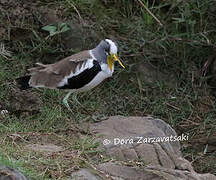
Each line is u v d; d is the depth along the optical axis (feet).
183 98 47.26
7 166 28.02
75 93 40.57
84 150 33.99
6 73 43.88
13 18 46.85
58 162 31.68
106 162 32.91
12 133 36.17
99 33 48.42
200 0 50.62
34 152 32.83
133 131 37.09
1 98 41.16
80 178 30.53
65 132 37.52
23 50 46.29
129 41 48.75
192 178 33.04
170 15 51.13
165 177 31.96
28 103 40.32
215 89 48.80
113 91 46.42
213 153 43.73
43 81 38.78
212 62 49.42
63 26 46.34
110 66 38.63
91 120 40.09
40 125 38.63
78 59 38.37
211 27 50.65
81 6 49.34
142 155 34.55
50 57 46.68
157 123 38.78
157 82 47.52
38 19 47.26
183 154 43.16
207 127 45.55
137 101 46.19
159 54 48.75
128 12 50.88
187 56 49.42
